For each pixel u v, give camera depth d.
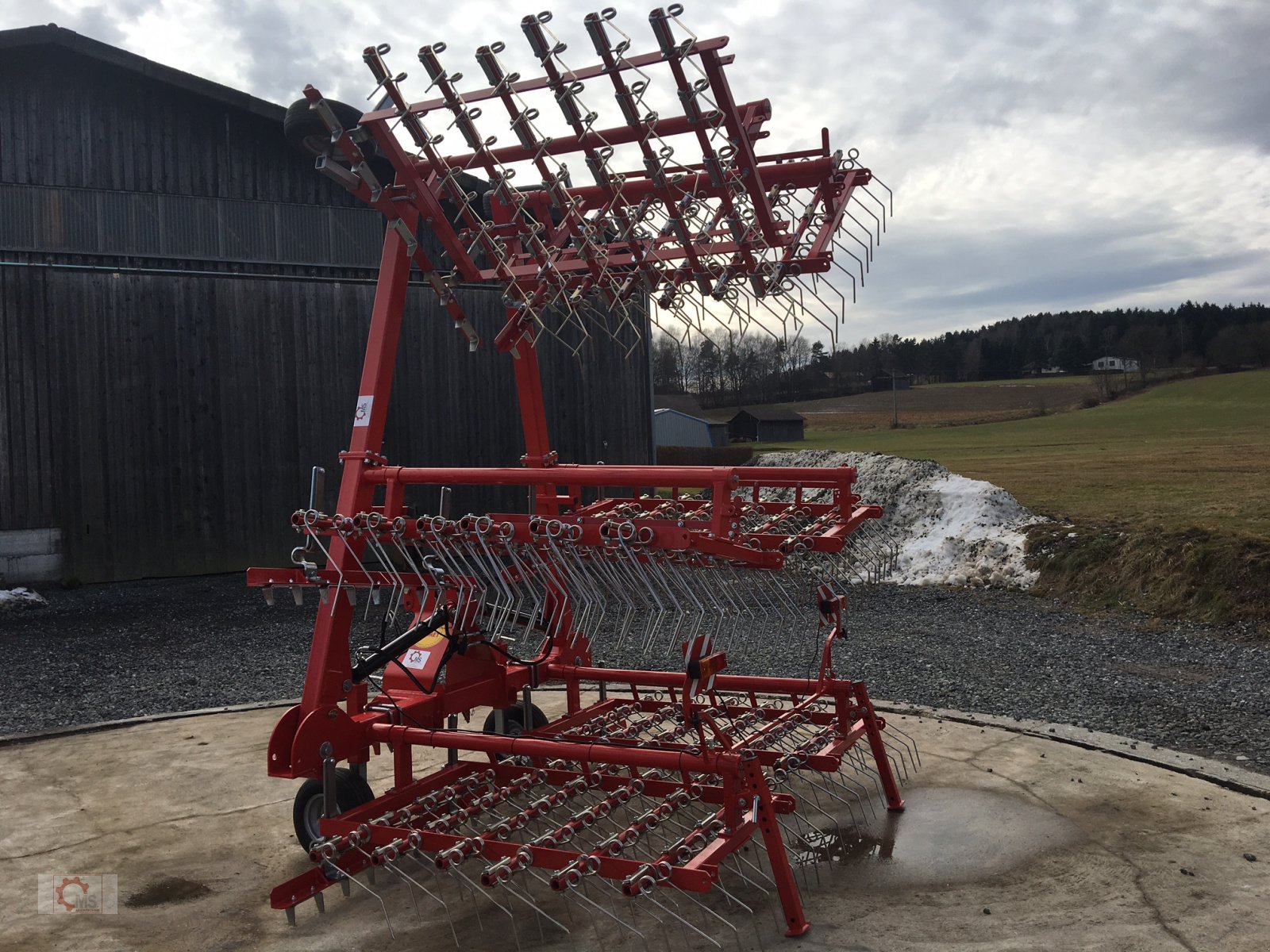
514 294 3.72
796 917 2.88
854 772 4.37
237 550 12.24
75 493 11.52
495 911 3.13
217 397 12.16
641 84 3.18
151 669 7.21
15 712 6.00
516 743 3.29
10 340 11.27
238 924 3.10
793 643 7.58
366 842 3.15
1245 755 4.72
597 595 3.17
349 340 12.80
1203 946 2.76
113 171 12.05
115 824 3.99
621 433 14.16
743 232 3.38
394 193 3.71
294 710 3.51
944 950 2.78
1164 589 9.09
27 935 3.03
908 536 12.76
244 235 12.62
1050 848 3.50
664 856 2.76
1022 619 8.92
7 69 11.60
